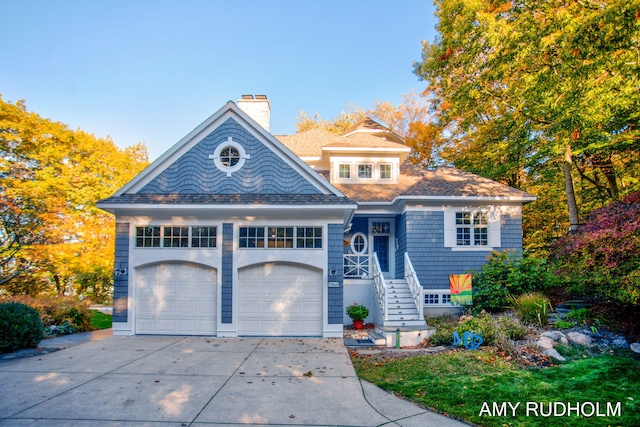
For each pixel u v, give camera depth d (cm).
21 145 2089
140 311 1197
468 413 578
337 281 1196
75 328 1342
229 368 809
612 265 877
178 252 1198
